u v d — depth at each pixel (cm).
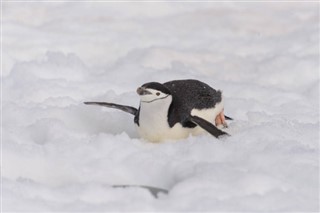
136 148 1538
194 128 1599
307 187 1328
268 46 2661
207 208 1232
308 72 2347
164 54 2502
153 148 1544
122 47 2595
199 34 2825
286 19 3038
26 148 1524
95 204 1261
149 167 1456
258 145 1526
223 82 2181
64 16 2995
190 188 1311
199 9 3172
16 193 1290
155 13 3131
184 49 2608
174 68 2375
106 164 1469
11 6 3094
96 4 3216
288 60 2441
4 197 1266
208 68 2430
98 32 2750
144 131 1582
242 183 1319
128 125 1759
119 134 1652
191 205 1248
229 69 2425
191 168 1416
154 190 1377
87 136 1641
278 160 1437
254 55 2566
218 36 2812
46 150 1521
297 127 1689
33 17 2973
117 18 3002
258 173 1353
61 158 1489
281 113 1920
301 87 2272
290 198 1270
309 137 1627
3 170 1461
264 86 2208
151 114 1554
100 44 2605
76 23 2870
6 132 1619
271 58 2492
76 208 1240
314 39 2677
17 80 2061
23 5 3123
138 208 1241
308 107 1994
